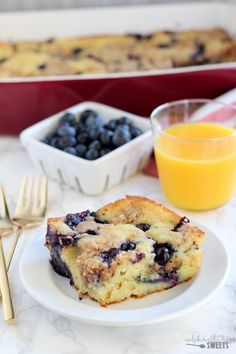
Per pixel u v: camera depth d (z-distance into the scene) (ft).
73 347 1.24
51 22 2.35
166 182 1.63
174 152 1.58
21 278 1.32
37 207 1.62
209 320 1.29
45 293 1.28
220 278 1.30
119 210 1.43
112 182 1.73
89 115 1.84
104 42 2.33
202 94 2.00
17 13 2.33
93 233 1.35
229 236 1.53
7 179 1.80
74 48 2.30
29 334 1.27
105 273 1.25
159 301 1.29
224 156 1.56
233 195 1.70
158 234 1.35
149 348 1.23
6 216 1.59
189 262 1.31
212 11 2.38
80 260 1.27
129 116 1.85
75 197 1.71
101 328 1.28
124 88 1.96
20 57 2.25
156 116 1.72
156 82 1.95
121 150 1.67
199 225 1.45
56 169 1.73
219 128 1.69
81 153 1.72
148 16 2.38
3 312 1.31
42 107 1.96
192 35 2.36
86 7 2.52
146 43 2.33
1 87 1.89
